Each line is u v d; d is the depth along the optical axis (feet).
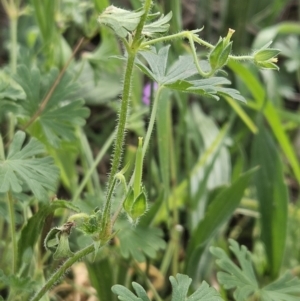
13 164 1.36
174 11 1.77
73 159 1.82
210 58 1.16
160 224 1.90
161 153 1.63
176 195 1.85
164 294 1.77
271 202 1.69
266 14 2.72
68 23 2.13
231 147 2.22
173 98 2.32
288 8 3.04
